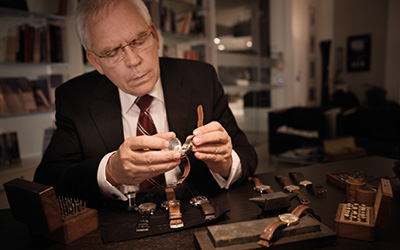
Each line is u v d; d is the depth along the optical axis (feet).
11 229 2.64
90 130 3.87
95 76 4.33
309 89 22.07
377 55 19.44
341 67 21.01
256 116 19.31
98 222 2.56
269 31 19.86
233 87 16.72
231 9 16.14
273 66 19.94
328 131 13.93
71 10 8.95
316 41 22.13
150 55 3.13
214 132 2.89
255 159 3.94
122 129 3.92
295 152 12.94
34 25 9.09
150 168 2.69
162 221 2.52
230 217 2.63
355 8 19.95
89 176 3.12
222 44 15.48
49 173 3.48
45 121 10.37
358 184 2.70
